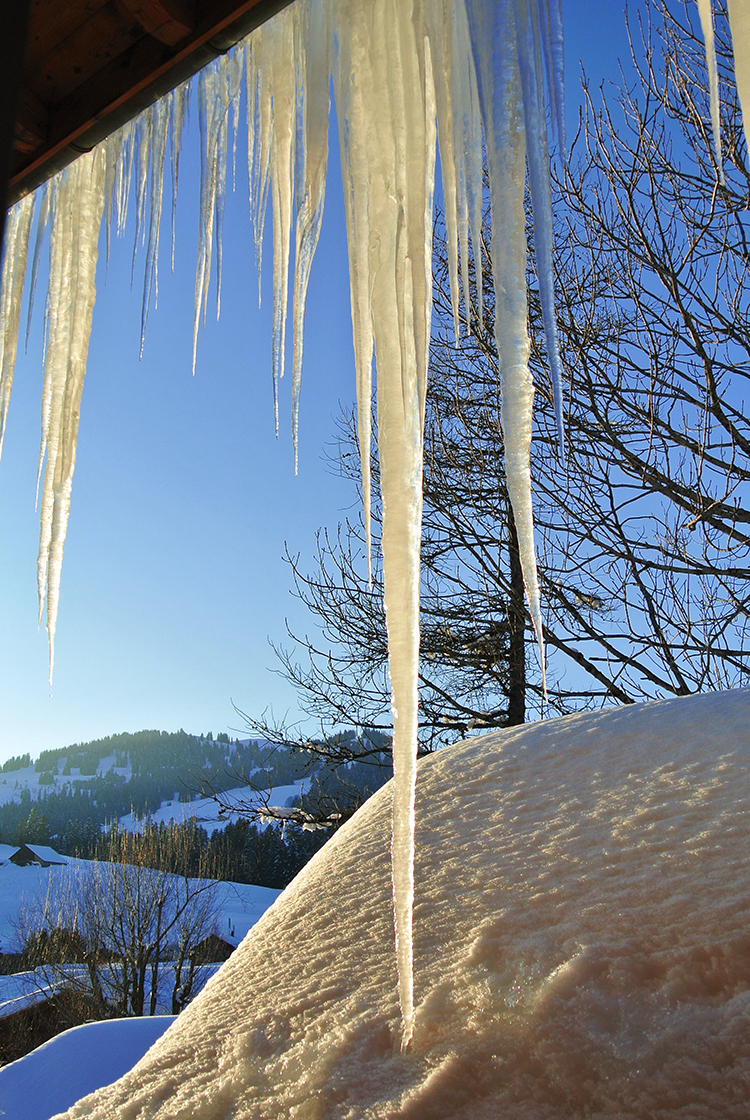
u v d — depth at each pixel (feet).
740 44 4.19
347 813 33.86
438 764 9.15
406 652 5.11
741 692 8.82
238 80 9.84
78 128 7.71
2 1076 9.60
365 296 6.28
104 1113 4.87
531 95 5.40
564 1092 3.59
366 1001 4.93
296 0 8.35
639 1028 3.82
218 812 35.91
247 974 6.32
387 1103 3.80
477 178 6.41
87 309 10.66
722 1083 3.36
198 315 10.11
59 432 10.53
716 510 23.43
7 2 2.89
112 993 70.90
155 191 10.44
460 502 31.35
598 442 27.25
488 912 5.43
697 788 6.37
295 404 8.20
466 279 6.53
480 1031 4.15
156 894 73.46
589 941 4.61
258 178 9.60
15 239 11.39
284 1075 4.47
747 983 3.91
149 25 6.59
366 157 6.31
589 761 7.80
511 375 5.39
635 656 27.22
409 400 5.71
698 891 4.80
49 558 10.43
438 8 6.26
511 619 30.25
